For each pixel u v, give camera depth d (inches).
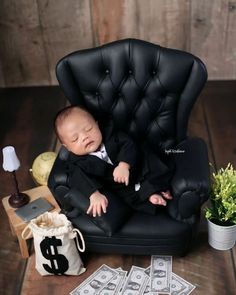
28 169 116.3
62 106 141.1
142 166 85.0
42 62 147.9
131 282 86.6
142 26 139.6
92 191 80.6
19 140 127.2
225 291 84.6
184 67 82.6
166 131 89.2
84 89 87.3
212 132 125.8
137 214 84.7
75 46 144.9
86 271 89.1
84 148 81.9
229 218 87.0
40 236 82.0
